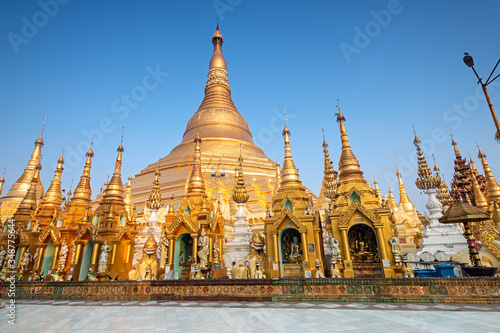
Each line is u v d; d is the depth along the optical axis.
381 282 13.05
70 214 27.42
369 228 18.97
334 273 16.64
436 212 27.02
